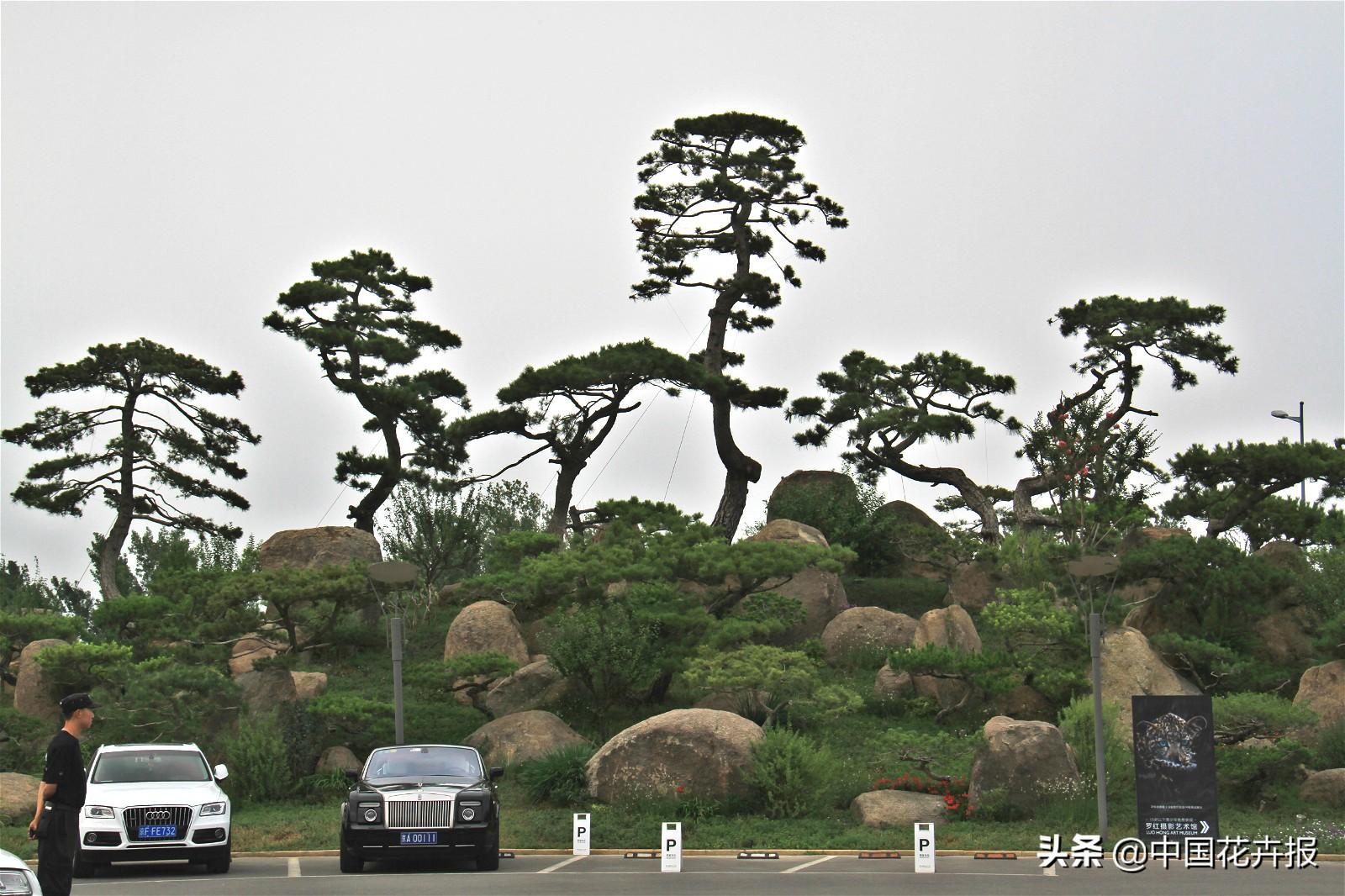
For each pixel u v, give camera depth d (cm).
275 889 1912
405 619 4281
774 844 2450
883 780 2858
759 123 4931
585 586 3688
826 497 5166
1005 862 2230
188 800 2162
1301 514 4128
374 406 5053
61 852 1439
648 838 2495
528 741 3222
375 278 5350
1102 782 2334
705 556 3619
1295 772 2888
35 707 3706
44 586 5894
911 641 3950
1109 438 4428
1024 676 3422
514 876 2077
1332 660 3328
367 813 2130
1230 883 1927
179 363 5066
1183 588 3650
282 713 3244
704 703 3416
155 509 5153
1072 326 4825
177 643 3766
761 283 4925
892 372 5053
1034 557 4116
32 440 5012
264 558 4625
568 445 4694
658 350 4547
